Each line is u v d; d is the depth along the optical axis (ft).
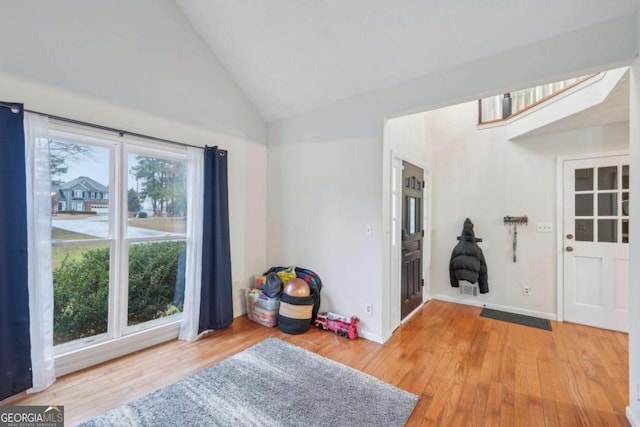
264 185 12.32
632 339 5.60
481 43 7.03
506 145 12.14
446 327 10.36
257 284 11.39
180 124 9.34
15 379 6.16
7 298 6.06
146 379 6.99
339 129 10.13
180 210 9.66
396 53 7.97
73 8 7.09
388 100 8.98
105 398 6.26
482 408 6.01
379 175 9.20
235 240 11.15
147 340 8.64
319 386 6.73
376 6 7.10
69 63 7.04
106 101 7.68
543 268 11.34
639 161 5.33
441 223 13.71
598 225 10.30
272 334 9.70
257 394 6.43
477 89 7.39
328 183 10.42
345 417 5.72
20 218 6.17
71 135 7.20
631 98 5.72
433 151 13.84
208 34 9.66
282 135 11.87
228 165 10.86
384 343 9.05
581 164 10.59
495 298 12.38
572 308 10.75
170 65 9.06
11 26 6.26
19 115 6.15
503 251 12.19
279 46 9.02
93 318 7.77
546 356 8.18
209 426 5.48
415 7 6.84
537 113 10.50
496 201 12.35
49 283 6.64
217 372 7.31
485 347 8.76
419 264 12.67
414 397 6.34
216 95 10.42
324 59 8.87
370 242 9.39
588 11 5.82
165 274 9.30
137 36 8.27
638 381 5.36
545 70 6.50
